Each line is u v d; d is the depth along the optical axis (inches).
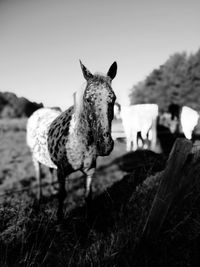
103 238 93.3
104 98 90.4
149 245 74.9
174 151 67.5
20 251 84.4
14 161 313.6
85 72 102.3
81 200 160.7
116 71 110.1
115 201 131.6
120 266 73.0
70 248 89.0
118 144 308.3
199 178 88.0
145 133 246.8
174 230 80.7
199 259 70.2
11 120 543.8
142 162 206.2
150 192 118.5
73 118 112.5
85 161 111.4
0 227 98.2
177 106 425.4
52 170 187.6
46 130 138.1
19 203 139.2
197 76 829.8
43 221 106.1
